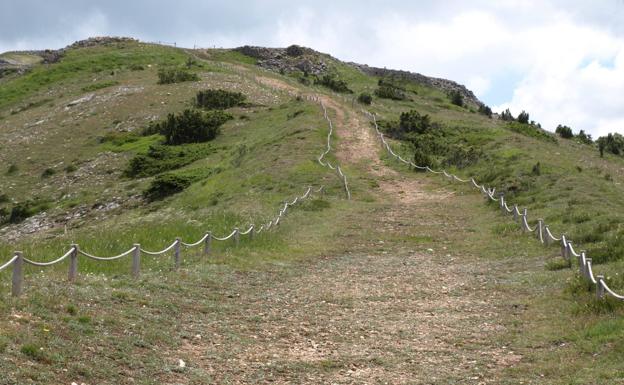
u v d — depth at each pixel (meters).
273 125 57.69
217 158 50.22
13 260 10.99
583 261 14.75
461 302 14.80
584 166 38.88
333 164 42.91
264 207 30.58
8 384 7.60
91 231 30.64
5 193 51.09
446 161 41.84
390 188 37.06
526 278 16.62
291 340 11.72
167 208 39.06
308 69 116.62
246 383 9.31
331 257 21.27
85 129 65.50
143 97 74.00
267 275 17.95
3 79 102.38
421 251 22.17
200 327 12.02
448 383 9.48
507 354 10.85
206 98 69.69
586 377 9.14
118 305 12.38
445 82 123.69
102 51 114.44
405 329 12.54
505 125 66.19
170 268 17.16
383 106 75.62
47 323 10.01
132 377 8.87
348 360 10.57
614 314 11.86
